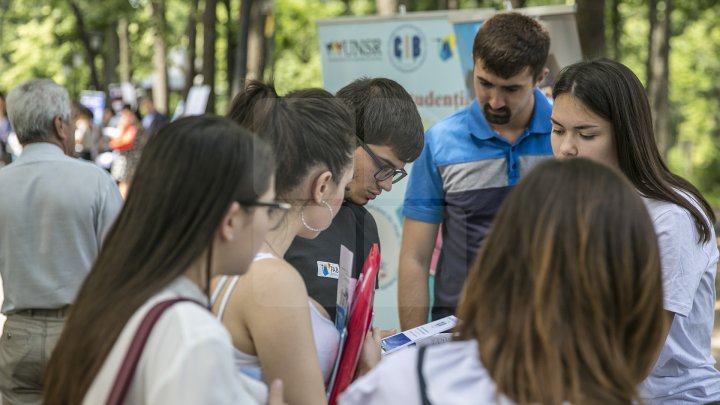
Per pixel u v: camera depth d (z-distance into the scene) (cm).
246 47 1190
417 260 263
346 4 2958
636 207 157
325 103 223
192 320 165
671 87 3928
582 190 156
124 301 169
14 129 342
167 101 2558
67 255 332
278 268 208
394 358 160
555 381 147
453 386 153
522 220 157
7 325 340
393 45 683
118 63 3472
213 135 177
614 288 154
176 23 3009
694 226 248
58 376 173
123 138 1349
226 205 176
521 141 339
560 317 151
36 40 3347
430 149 340
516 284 155
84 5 2552
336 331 226
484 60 332
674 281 242
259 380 209
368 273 221
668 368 252
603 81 258
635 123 257
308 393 206
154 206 175
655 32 2295
